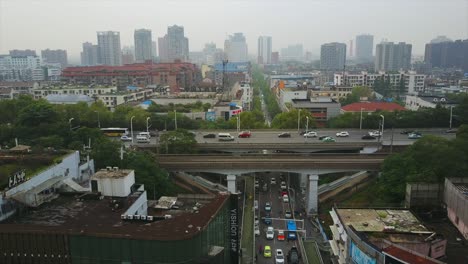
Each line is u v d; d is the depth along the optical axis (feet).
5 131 451.94
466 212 243.40
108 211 202.90
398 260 172.04
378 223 226.38
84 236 166.20
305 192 402.31
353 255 203.51
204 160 393.70
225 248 210.38
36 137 441.27
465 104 572.10
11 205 195.72
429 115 564.71
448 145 344.69
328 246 284.82
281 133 547.08
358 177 387.14
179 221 181.06
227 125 597.52
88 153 332.39
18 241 168.55
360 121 561.43
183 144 441.27
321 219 342.85
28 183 211.61
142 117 581.94
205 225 175.83
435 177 307.78
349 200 362.33
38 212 201.16
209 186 395.75
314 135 520.01
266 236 312.29
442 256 201.87
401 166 335.06
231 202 220.43
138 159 338.95
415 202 292.40
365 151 466.70
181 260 162.81
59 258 168.25
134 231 168.25
